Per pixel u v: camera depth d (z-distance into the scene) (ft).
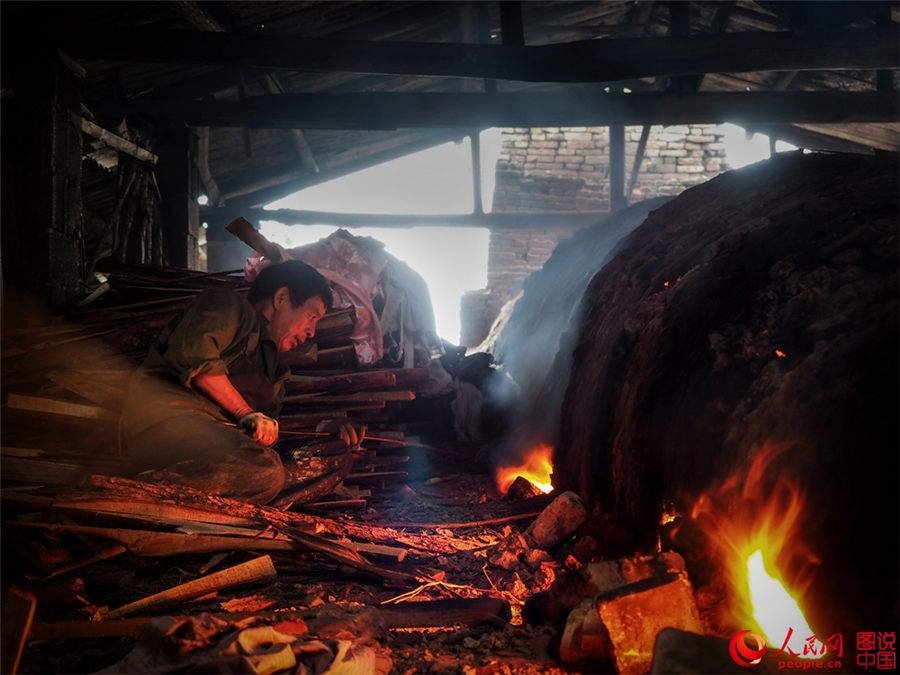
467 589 5.03
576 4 15.19
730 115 13.23
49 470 5.58
